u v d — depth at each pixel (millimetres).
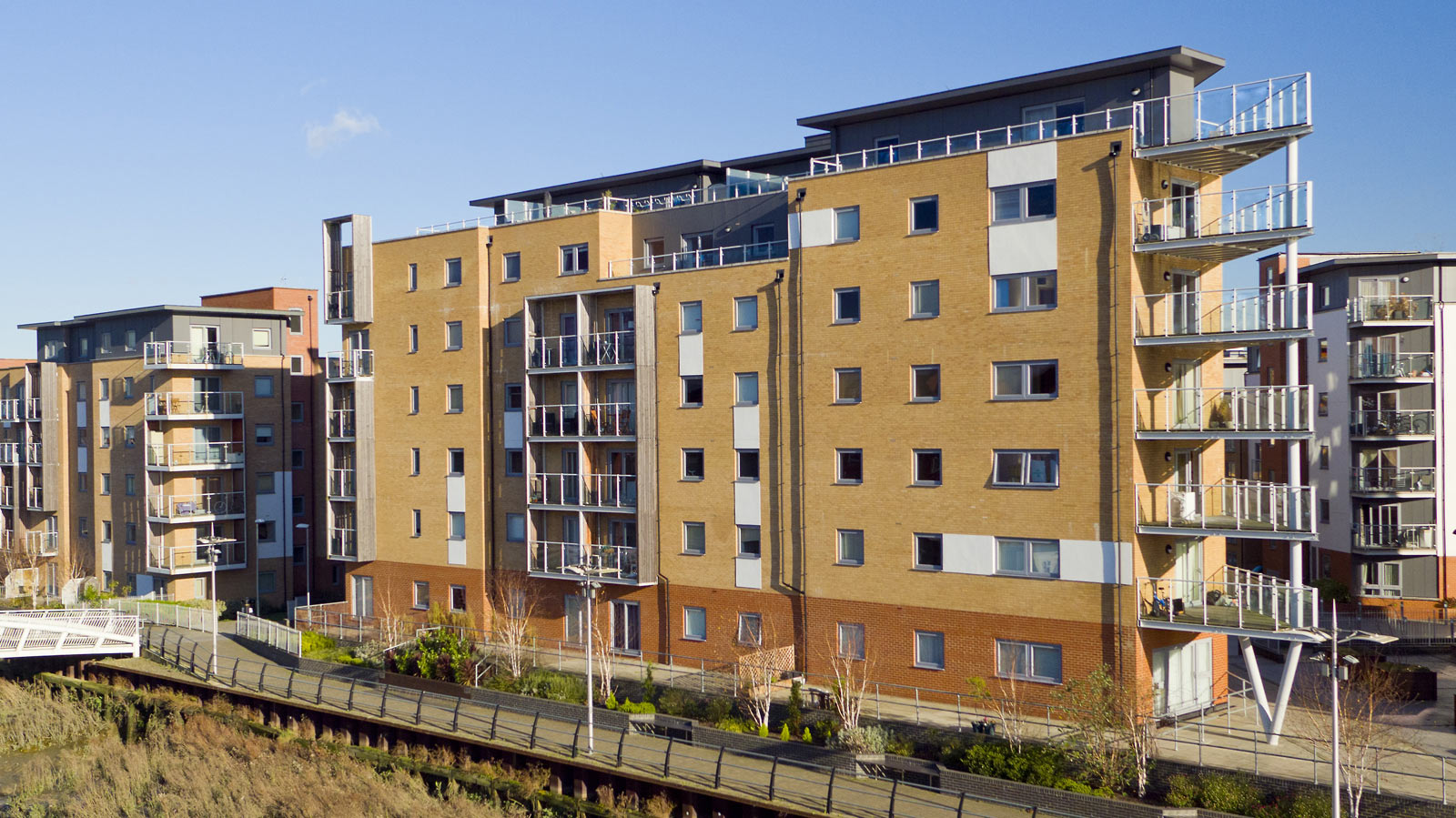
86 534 67438
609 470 44250
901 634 37094
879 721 33906
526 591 46344
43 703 45750
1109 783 28734
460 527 48719
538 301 45469
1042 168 34531
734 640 40719
